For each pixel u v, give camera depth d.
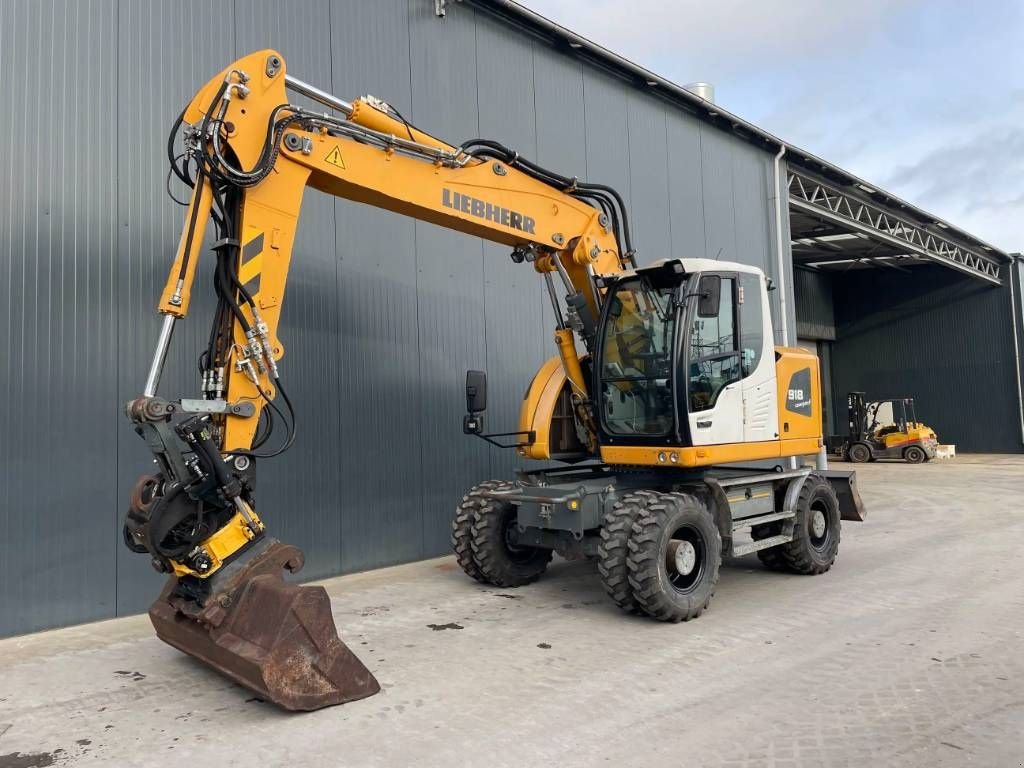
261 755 3.44
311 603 3.95
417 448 8.05
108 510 5.93
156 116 6.34
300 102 7.25
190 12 6.59
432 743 3.54
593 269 6.52
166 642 4.61
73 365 5.80
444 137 8.59
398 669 4.55
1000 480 15.89
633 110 11.40
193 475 3.98
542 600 6.23
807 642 5.00
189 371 6.39
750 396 6.37
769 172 14.56
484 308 8.82
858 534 9.23
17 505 5.52
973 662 4.58
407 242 8.07
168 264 6.32
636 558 5.32
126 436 6.04
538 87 9.83
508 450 8.98
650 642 5.04
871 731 3.63
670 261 5.91
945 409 25.66
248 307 4.45
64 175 5.82
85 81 5.96
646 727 3.69
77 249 5.86
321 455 7.23
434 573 7.39
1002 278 24.69
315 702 3.91
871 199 18.17
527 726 3.72
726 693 4.12
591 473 7.23
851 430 23.55
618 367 6.29
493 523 6.57
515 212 5.99
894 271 26.77
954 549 8.20
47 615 5.62
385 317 7.83
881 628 5.29
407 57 8.25
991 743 3.49
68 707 4.06
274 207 4.55
